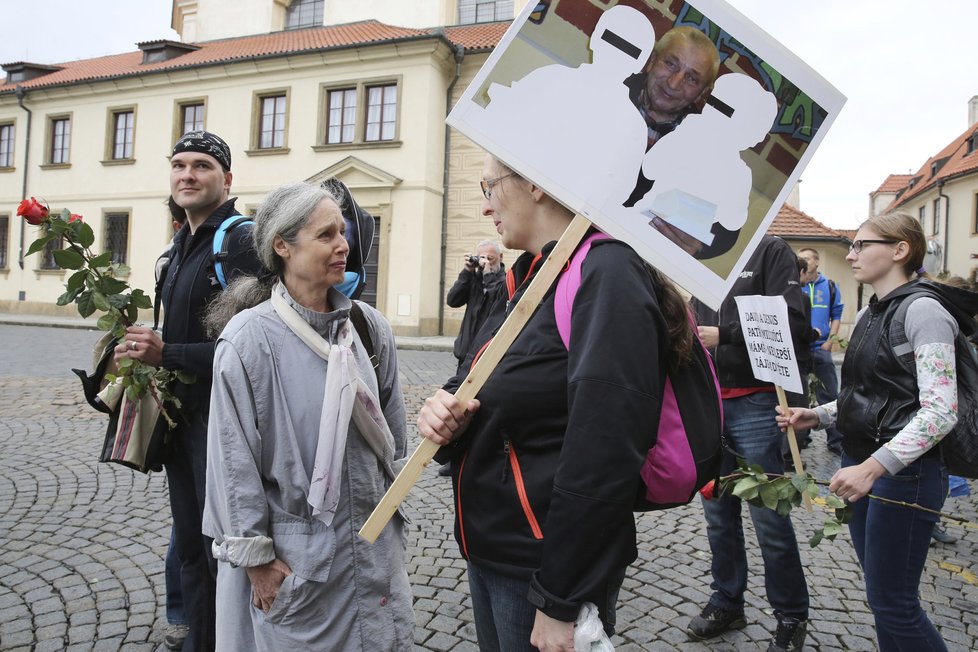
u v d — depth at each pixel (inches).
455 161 658.8
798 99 50.5
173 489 84.0
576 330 45.1
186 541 83.1
